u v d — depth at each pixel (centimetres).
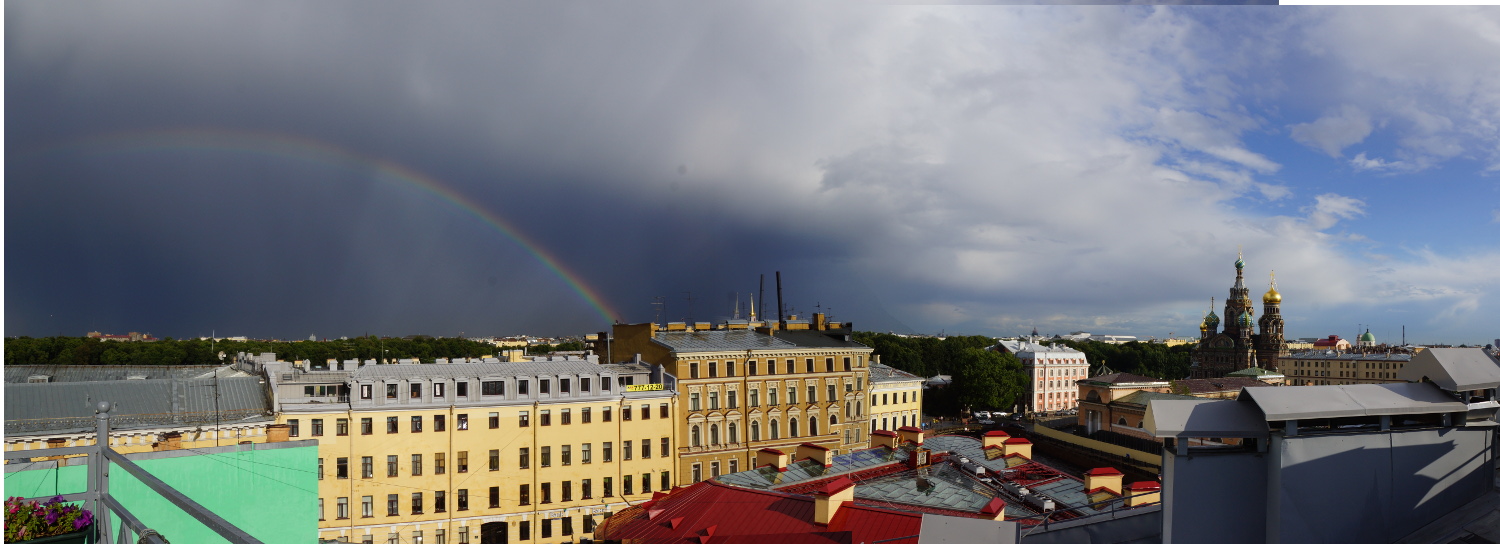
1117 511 2389
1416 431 1393
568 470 7512
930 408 19038
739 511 3697
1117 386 12800
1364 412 1354
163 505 1886
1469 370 1427
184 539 1980
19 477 1647
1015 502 3862
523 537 7275
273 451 2469
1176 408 1361
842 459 4912
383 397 6875
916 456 4694
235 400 6844
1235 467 1356
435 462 7000
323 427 6675
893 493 4116
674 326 10025
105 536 1503
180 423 6212
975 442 5231
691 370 8769
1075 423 14625
